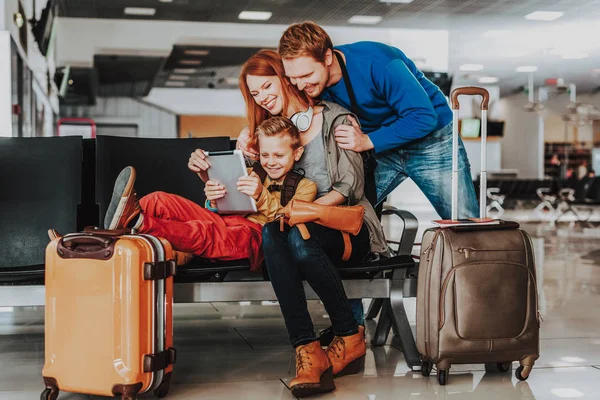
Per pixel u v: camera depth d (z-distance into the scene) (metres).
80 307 1.91
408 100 2.87
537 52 14.46
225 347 2.77
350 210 2.25
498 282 2.15
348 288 2.43
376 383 2.20
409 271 2.52
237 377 2.28
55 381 1.95
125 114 15.89
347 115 2.63
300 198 2.44
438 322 2.14
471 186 3.15
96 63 12.41
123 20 11.95
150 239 1.93
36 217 2.73
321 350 2.11
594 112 16.50
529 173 21.02
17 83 5.77
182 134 15.88
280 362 2.50
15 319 3.52
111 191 2.74
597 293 4.21
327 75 2.83
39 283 2.29
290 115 2.70
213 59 12.78
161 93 15.73
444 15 11.13
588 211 15.61
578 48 14.00
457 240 2.14
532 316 2.19
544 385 2.18
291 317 2.12
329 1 10.33
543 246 7.71
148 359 1.89
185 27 12.00
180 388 2.15
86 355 1.90
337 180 2.53
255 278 2.44
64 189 2.77
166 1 10.44
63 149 2.79
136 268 1.86
